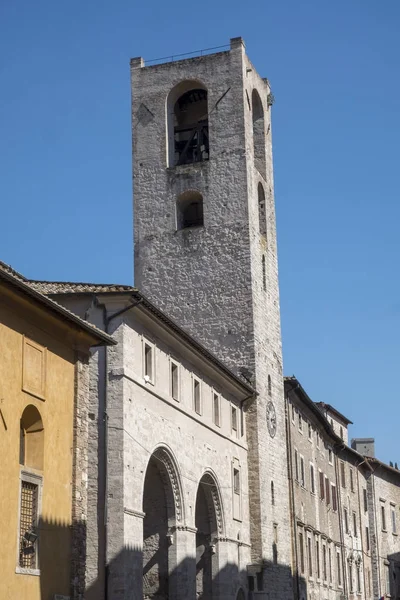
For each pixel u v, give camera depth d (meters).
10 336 27.77
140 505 38.66
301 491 65.12
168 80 61.38
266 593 51.91
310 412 70.44
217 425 49.81
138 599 37.31
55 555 29.11
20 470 27.69
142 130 61.12
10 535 26.86
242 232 57.62
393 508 98.56
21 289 27.30
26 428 29.17
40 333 29.48
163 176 59.94
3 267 29.98
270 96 66.19
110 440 37.69
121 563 36.41
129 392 38.78
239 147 59.09
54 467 29.61
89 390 38.47
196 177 59.28
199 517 49.09
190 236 58.44
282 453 59.28
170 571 42.56
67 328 30.75
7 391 27.38
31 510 28.41
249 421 54.88
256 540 53.00
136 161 60.72
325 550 71.50
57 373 30.36
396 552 97.12
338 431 90.75
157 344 42.56
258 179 61.72
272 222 63.44
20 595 27.02
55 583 28.92
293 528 60.53
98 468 37.53
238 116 59.59
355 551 83.38
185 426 44.84
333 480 78.38
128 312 39.28
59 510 29.66
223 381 50.56
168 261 58.38
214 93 60.28
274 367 59.59
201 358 46.53
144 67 62.12
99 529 36.91
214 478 48.19
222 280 57.16
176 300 57.62
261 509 53.47
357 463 88.56
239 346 55.97
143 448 39.53
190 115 63.72
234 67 60.34
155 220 59.34
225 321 56.53
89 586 36.34
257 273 58.16
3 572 26.33
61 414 30.34
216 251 57.75
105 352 38.69
